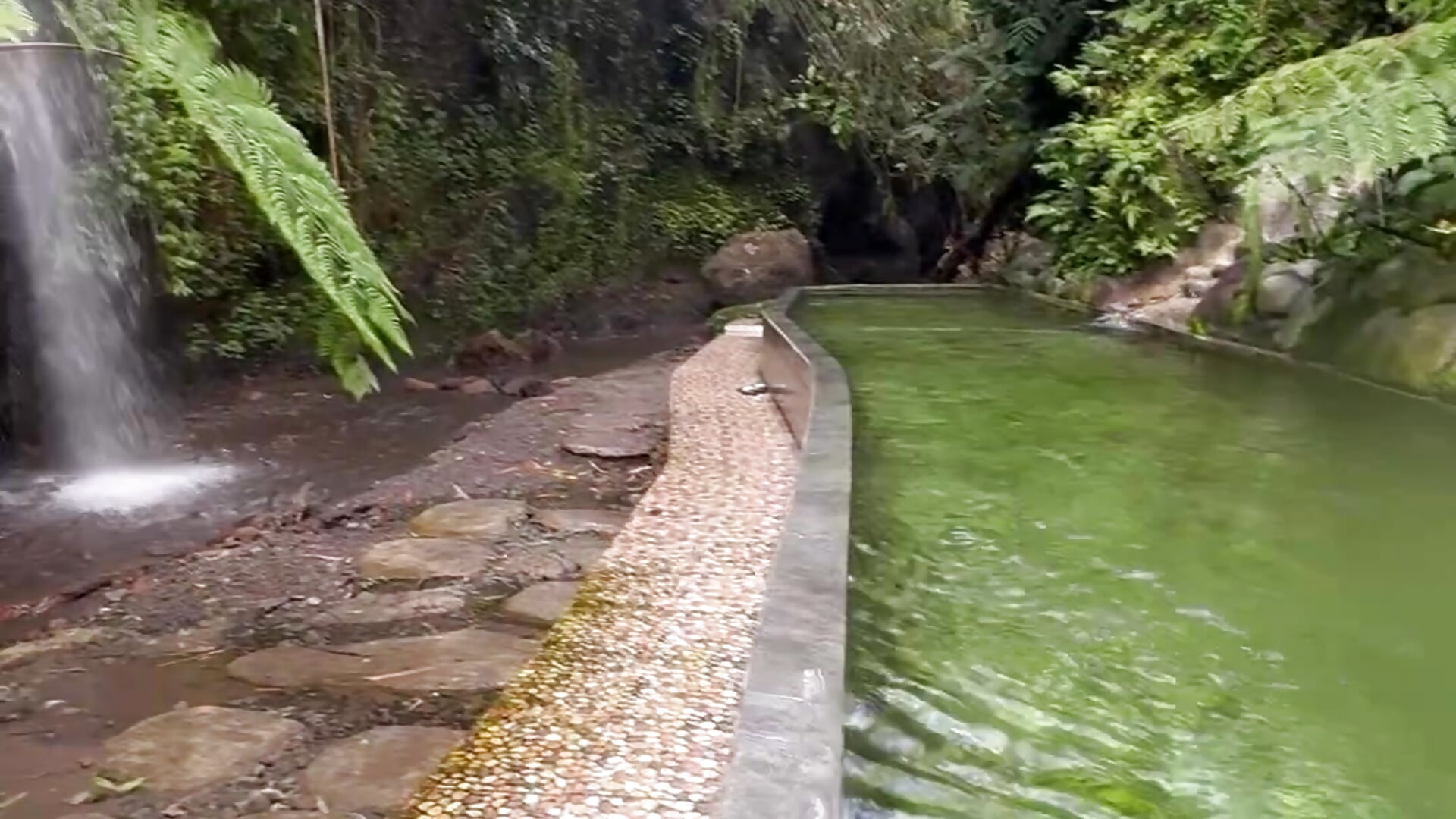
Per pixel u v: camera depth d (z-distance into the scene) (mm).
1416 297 5727
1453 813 1962
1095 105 9742
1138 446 4648
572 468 5805
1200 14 8820
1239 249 7668
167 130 7004
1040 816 1962
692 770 2199
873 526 3578
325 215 1405
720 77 15969
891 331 8492
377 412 8328
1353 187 6312
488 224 12469
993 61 11734
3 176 6516
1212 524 3580
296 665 3203
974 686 2445
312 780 2479
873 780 2076
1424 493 3889
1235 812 1969
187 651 3359
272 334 9266
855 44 14906
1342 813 1964
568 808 2059
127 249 7621
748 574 3326
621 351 11961
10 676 3189
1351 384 5824
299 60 9156
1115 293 9234
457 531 4602
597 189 14195
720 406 6375
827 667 2158
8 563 4711
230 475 6391
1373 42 5535
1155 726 2283
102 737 2768
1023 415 5336
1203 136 6277
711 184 16062
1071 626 2781
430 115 11992
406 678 3082
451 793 2117
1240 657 2584
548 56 13547
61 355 7445
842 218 17922
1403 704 2361
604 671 2650
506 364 10695
